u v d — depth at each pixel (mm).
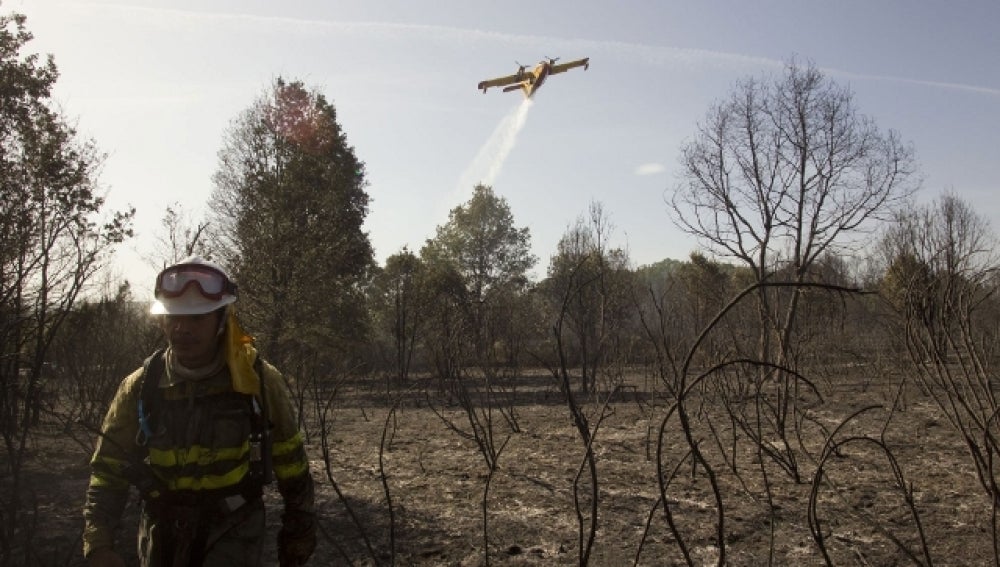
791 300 14477
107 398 8688
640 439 9344
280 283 21766
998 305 8688
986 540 4918
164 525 2342
